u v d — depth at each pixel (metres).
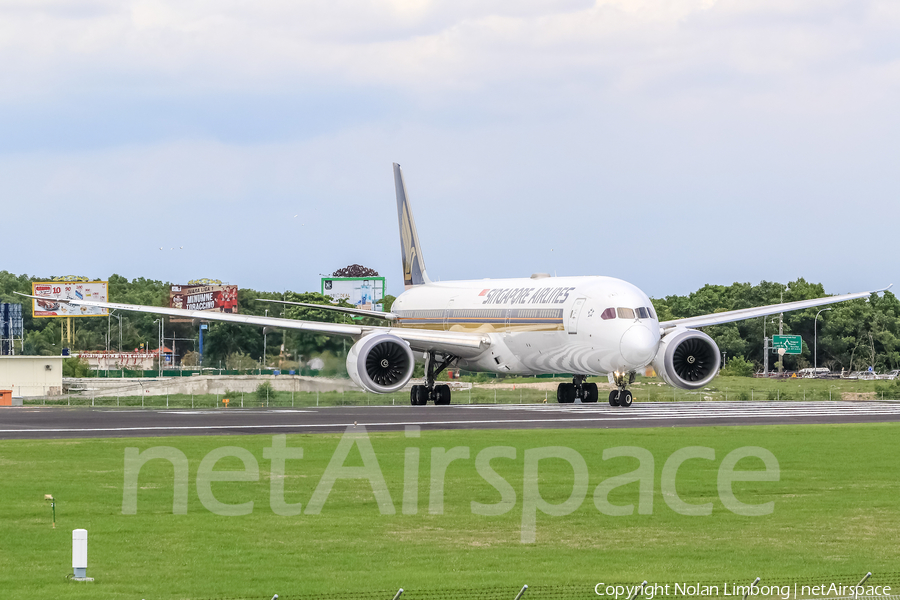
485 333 143.88
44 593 36.62
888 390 188.12
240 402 166.38
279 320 133.88
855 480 62.47
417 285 170.12
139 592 36.78
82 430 89.50
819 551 43.84
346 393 179.50
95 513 50.94
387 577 38.97
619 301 124.19
